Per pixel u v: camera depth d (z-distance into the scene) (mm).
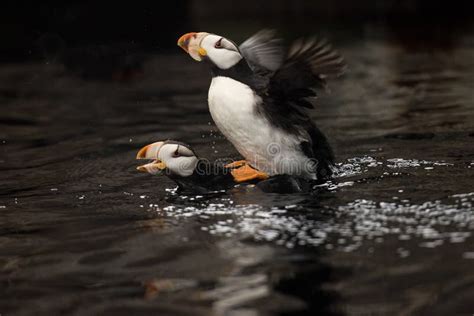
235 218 7598
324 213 7562
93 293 5730
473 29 32250
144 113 16297
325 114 14969
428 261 5945
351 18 39844
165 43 32781
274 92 8711
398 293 5371
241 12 44219
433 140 11516
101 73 23219
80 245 7020
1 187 9867
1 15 35406
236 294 5531
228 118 8836
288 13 43625
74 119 15836
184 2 41125
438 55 24438
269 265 6090
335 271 5859
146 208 8258
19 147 12914
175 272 6086
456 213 7281
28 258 6719
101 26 36156
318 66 8336
